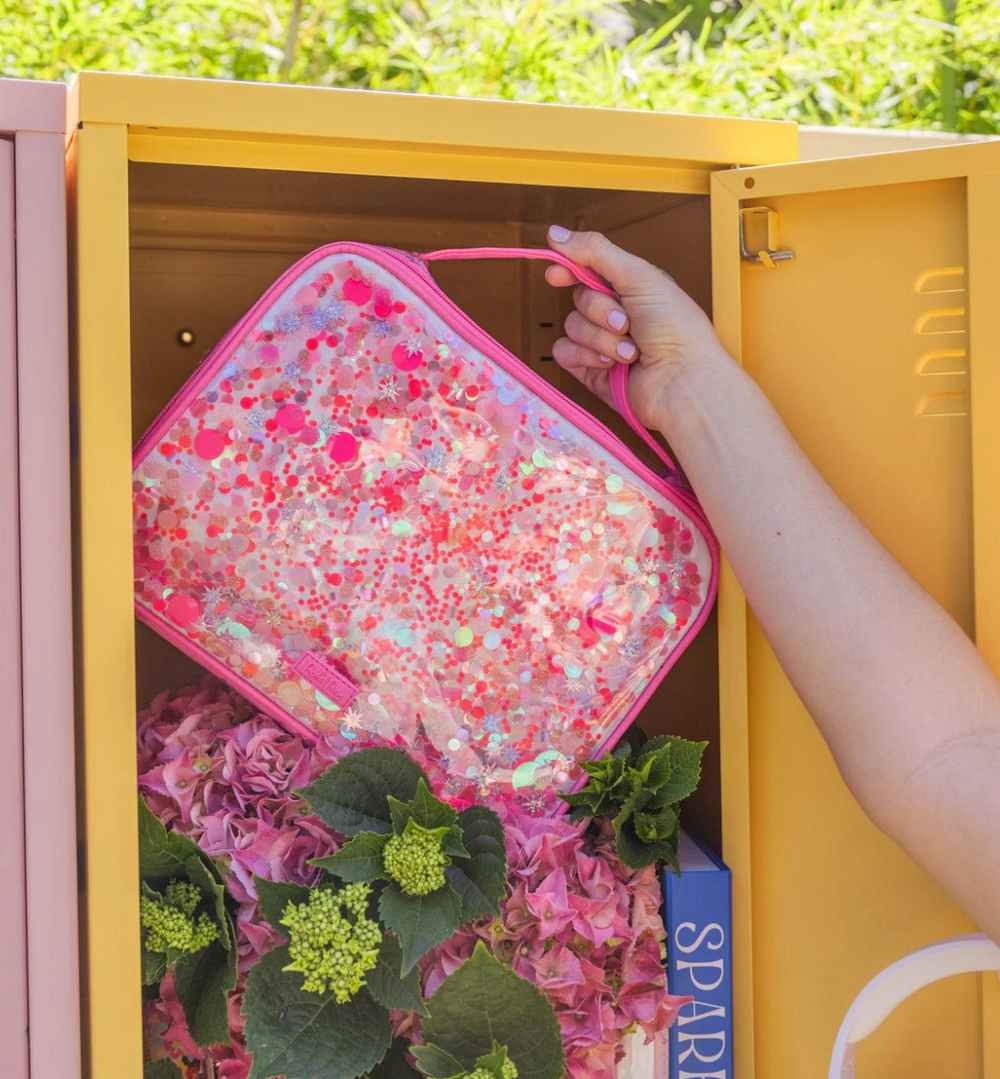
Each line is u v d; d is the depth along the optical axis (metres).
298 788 0.72
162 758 0.76
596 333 0.80
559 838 0.74
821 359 0.77
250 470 0.71
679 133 0.76
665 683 0.97
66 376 0.67
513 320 1.05
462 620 0.75
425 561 0.74
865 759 0.63
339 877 0.70
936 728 0.62
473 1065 0.70
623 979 0.75
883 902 0.77
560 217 0.99
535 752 0.77
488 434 0.75
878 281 0.76
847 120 1.72
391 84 1.77
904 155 0.74
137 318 0.96
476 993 0.70
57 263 0.66
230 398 0.71
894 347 0.76
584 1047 0.73
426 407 0.74
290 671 0.73
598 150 0.75
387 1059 0.73
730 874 0.78
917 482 0.76
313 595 0.73
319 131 0.70
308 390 0.72
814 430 0.78
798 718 0.78
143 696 0.96
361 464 0.73
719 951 0.78
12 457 0.65
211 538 0.71
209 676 0.92
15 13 1.49
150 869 0.70
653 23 1.85
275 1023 0.67
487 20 1.67
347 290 0.72
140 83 0.67
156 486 0.70
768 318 0.78
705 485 0.73
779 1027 0.79
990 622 0.74
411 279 0.73
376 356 0.73
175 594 0.71
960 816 0.59
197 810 0.73
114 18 1.54
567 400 0.76
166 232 0.95
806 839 0.78
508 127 0.73
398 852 0.69
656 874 0.79
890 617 0.65
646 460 0.99
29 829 0.66
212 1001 0.69
